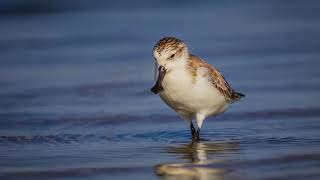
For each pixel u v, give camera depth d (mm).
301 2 37312
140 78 21375
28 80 21516
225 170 11711
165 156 12859
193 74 13828
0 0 35406
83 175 11648
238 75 21359
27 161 12609
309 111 16703
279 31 29406
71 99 18766
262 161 12188
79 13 35062
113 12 35469
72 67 23328
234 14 34219
